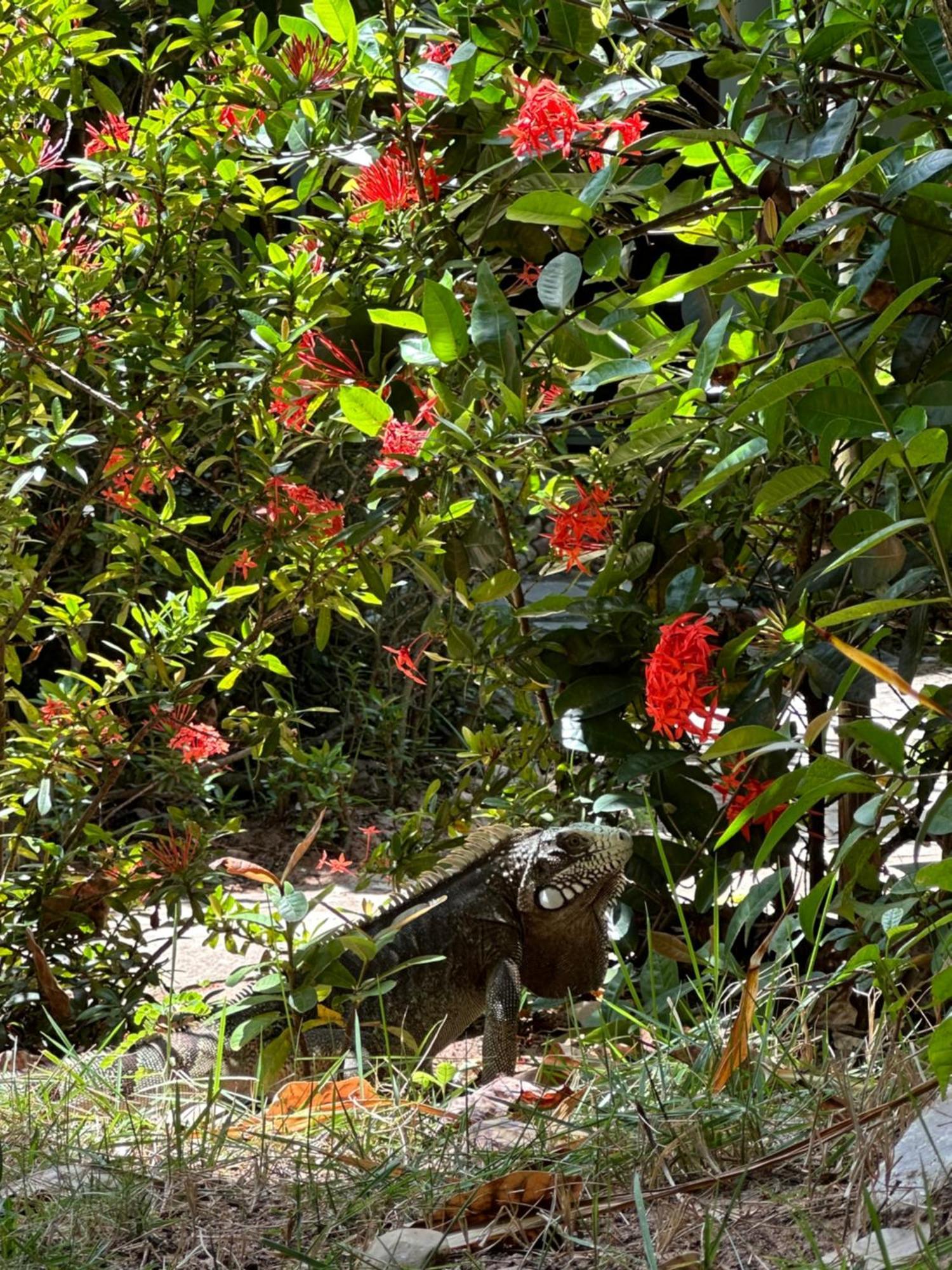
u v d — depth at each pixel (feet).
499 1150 7.75
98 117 20.15
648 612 11.67
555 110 10.05
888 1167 6.38
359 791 25.63
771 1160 6.66
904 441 7.30
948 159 8.39
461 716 28.53
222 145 12.73
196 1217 6.96
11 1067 12.44
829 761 6.98
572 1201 6.72
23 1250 6.45
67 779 14.49
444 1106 9.37
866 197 9.31
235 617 20.21
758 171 10.67
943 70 9.57
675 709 9.80
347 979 10.36
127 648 22.70
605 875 12.34
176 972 16.56
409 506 10.52
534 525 17.07
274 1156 8.14
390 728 25.35
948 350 8.84
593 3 11.16
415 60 12.22
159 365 12.25
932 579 8.79
